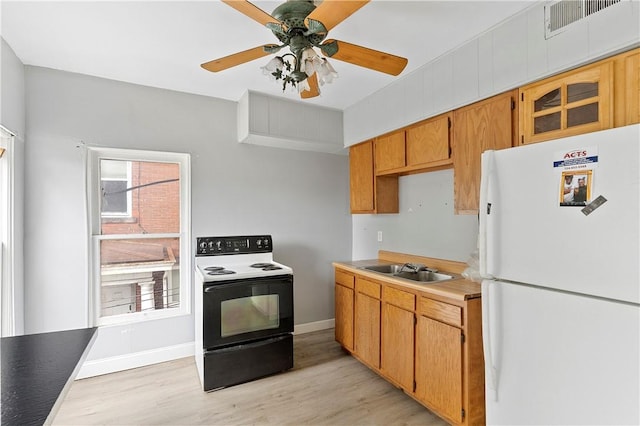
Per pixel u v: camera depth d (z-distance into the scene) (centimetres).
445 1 172
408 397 232
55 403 89
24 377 103
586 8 154
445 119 238
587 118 158
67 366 110
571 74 163
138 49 222
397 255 324
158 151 288
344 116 350
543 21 172
